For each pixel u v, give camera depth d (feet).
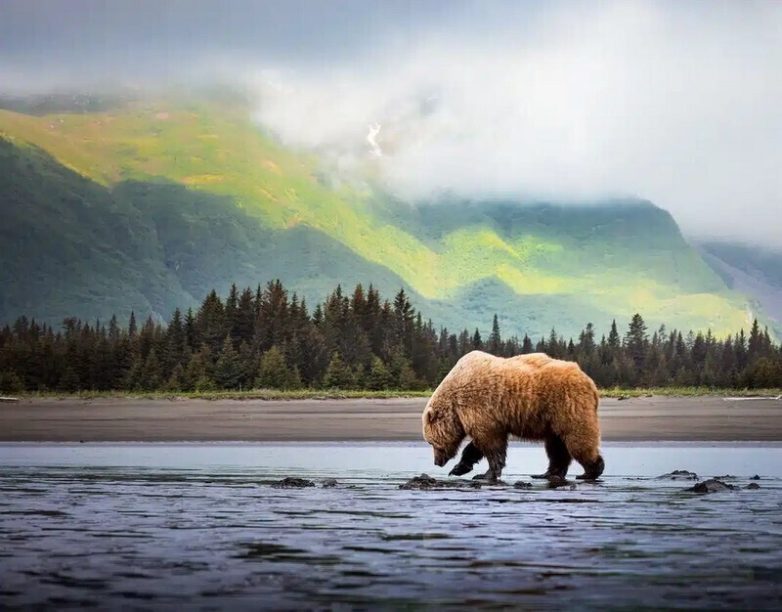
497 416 117.08
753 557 64.34
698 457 175.63
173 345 564.30
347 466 149.59
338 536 72.95
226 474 132.36
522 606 49.90
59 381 526.98
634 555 64.95
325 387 504.43
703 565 61.31
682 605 50.29
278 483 115.14
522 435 117.60
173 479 122.93
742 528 77.66
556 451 118.42
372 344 605.73
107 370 531.91
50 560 62.85
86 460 165.17
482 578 57.06
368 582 55.88
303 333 563.48
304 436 240.94
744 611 49.03
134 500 97.45
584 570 59.62
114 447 214.28
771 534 74.49
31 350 541.75
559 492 105.09
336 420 283.79
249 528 77.25
